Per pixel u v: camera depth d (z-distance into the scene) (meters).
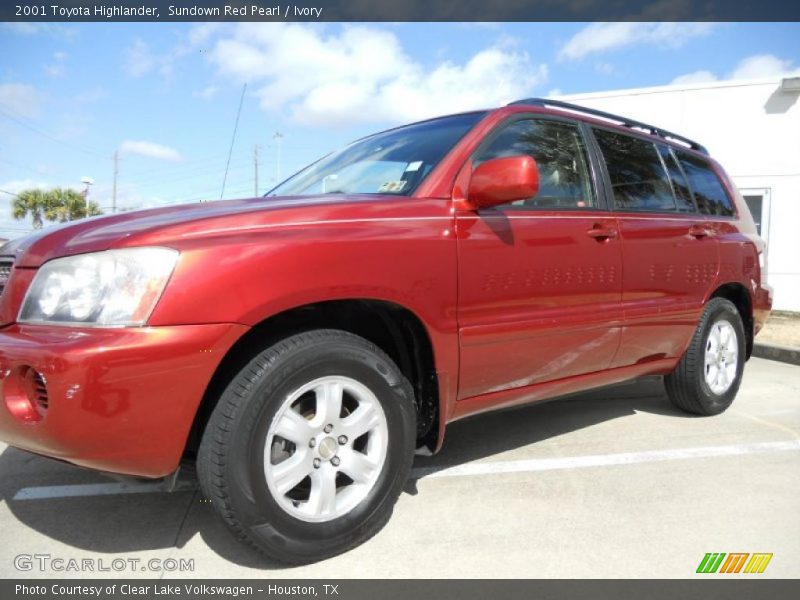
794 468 3.22
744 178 10.78
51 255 2.13
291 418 2.19
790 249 10.62
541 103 3.30
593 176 3.37
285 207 2.32
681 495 2.86
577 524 2.56
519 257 2.83
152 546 2.39
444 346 2.58
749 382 5.50
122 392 1.89
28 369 1.95
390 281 2.38
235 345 2.21
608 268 3.26
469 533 2.49
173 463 2.03
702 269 3.96
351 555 2.32
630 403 4.62
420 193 2.65
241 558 2.30
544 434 3.83
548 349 2.98
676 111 11.03
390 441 2.43
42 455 2.03
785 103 10.41
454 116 3.25
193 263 2.01
